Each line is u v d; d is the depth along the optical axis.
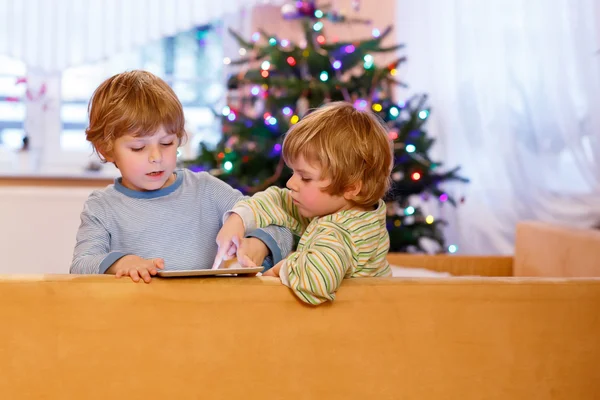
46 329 1.16
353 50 3.07
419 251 3.10
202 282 1.19
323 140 1.36
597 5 3.21
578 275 2.07
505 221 3.54
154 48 3.84
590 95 3.24
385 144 1.44
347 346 1.23
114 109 1.38
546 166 3.44
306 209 1.41
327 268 1.19
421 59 3.66
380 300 1.23
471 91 3.57
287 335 1.21
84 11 3.61
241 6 3.68
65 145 3.83
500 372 1.26
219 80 3.86
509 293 1.26
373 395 1.24
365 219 1.38
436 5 3.63
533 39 3.44
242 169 2.96
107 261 1.27
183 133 1.48
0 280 1.15
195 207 1.54
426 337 1.25
